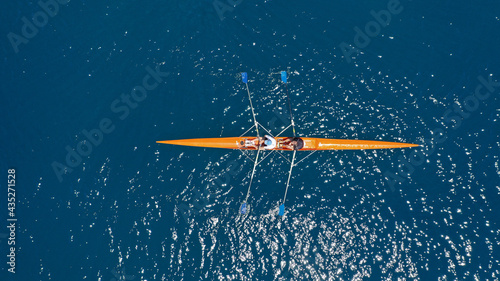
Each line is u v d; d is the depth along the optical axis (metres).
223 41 23.02
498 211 20.14
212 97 22.20
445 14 23.16
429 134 21.34
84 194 21.20
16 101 22.84
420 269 19.69
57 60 23.34
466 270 19.48
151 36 23.33
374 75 22.19
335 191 20.78
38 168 21.77
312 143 21.02
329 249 20.14
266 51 22.75
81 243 20.52
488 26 22.86
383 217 20.41
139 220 20.64
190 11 23.75
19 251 20.62
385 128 21.56
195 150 21.41
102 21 23.80
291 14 23.38
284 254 20.11
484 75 22.00
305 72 22.33
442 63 22.28
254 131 21.81
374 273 19.80
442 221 20.20
